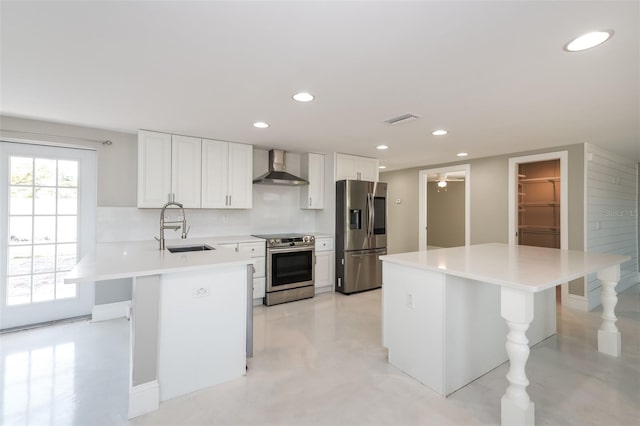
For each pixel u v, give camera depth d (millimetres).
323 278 4719
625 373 2408
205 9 1379
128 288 3641
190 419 1871
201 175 3811
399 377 2352
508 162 4691
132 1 1325
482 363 2408
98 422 1837
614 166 4750
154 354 1983
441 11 1380
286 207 4953
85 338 2996
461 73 2014
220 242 3703
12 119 3080
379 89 2285
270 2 1328
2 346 2818
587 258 2604
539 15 1403
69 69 1986
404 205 6320
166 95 2428
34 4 1343
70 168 3453
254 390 2172
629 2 1299
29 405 1983
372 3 1326
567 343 2961
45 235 3350
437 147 4289
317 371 2430
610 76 2035
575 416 1908
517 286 1731
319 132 3533
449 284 2154
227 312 2295
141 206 3434
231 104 2625
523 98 2439
